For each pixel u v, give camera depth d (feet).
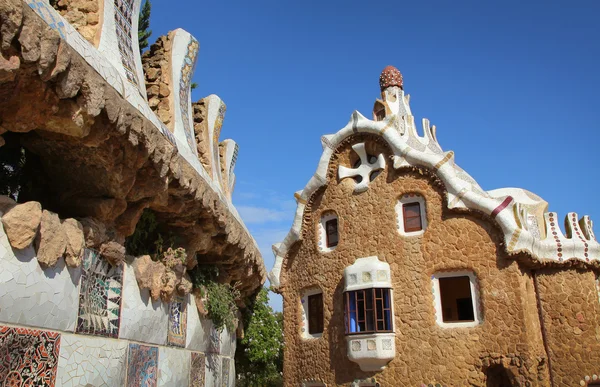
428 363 54.34
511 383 51.26
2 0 14.29
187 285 31.83
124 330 24.61
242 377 80.33
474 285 55.31
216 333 39.75
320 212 67.31
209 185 30.71
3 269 16.89
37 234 18.21
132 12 27.99
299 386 64.49
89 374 21.43
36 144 20.83
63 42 16.84
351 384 58.29
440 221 57.98
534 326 54.24
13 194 23.11
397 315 57.06
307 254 67.87
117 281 24.35
